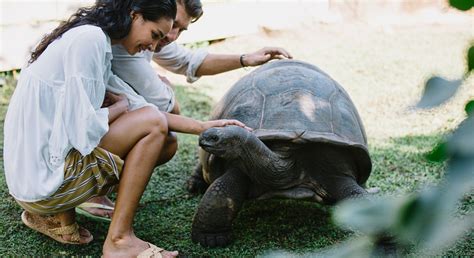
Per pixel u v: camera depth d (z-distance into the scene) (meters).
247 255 2.51
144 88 2.68
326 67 5.54
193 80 3.13
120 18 2.20
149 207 3.00
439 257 2.39
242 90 2.79
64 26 2.28
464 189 0.59
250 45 6.03
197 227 2.59
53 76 2.20
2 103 4.46
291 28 6.40
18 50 4.94
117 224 2.32
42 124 2.20
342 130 2.59
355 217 0.60
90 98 2.19
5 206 2.96
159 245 2.59
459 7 0.64
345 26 6.63
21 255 2.50
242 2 6.12
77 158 2.23
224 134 2.38
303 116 2.55
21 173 2.25
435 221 0.59
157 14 2.20
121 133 2.29
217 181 2.58
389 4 6.82
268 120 2.56
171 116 2.46
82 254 2.51
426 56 5.83
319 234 2.71
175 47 3.04
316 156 2.58
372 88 4.97
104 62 2.25
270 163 2.48
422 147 3.74
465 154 0.59
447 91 0.62
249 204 3.04
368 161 2.68
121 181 2.31
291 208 3.00
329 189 2.64
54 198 2.26
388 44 6.22
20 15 4.92
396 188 3.18
